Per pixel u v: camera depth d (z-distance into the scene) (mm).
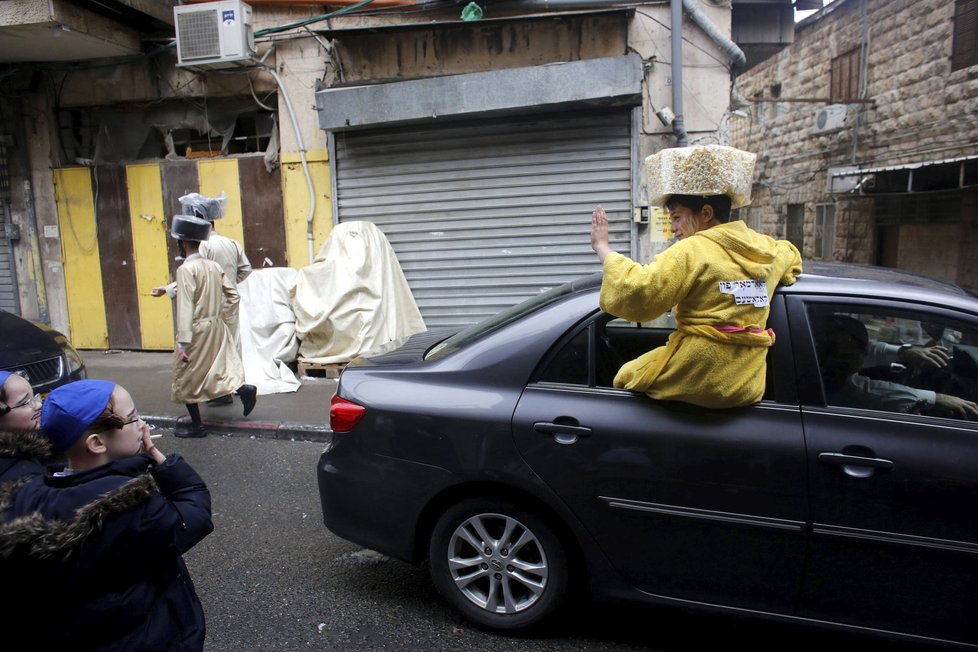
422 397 2994
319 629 3055
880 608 2482
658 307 2428
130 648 1602
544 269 7906
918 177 11242
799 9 8680
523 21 7363
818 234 15438
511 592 2973
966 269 11008
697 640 2961
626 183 7594
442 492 2938
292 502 4516
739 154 2516
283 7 8039
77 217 9102
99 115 9086
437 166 7945
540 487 2764
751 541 2576
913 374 2600
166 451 5520
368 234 7676
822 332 2631
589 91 7059
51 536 1477
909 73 12172
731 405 2566
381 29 7457
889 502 2412
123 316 9148
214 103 8672
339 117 7676
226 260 6445
